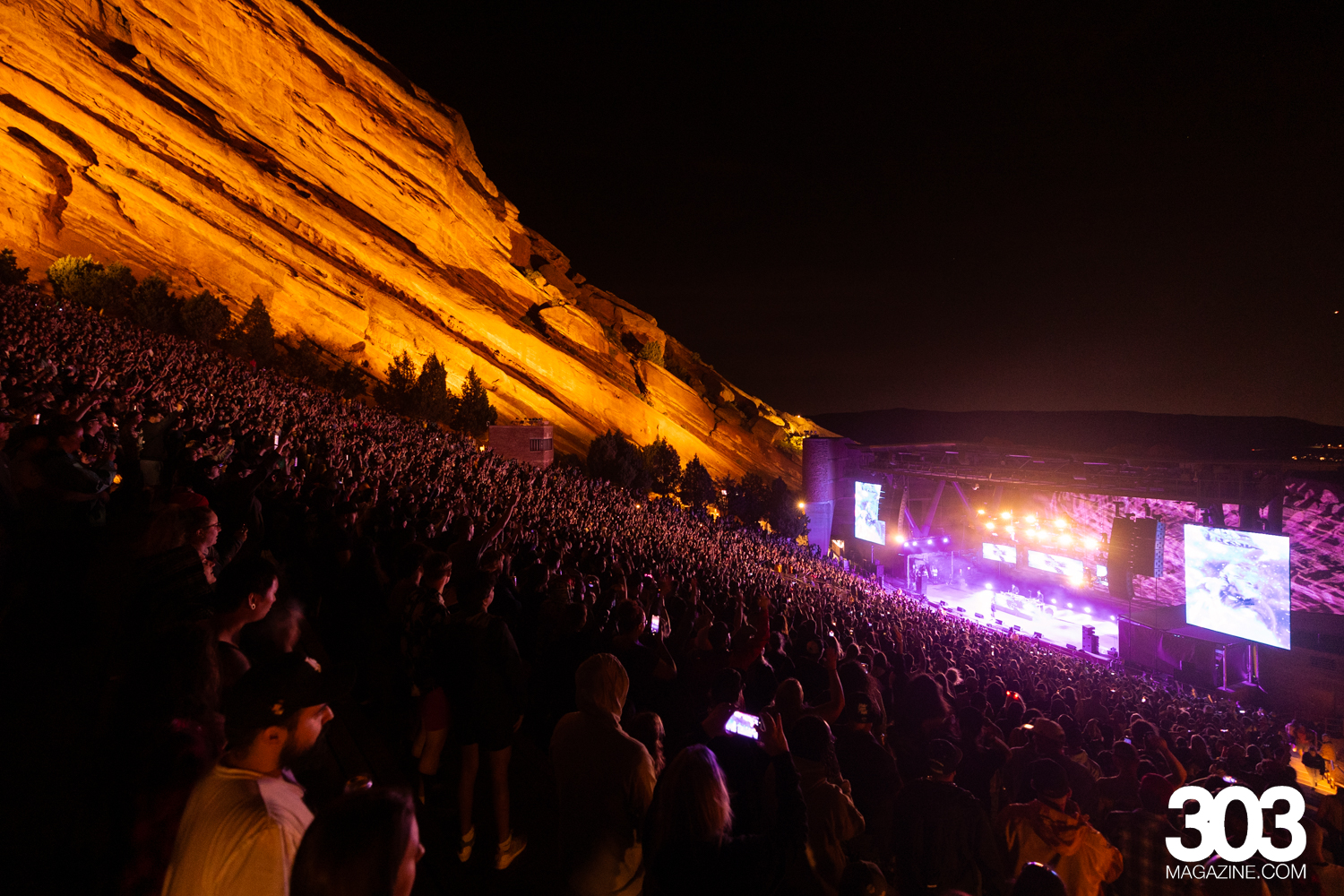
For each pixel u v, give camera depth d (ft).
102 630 17.98
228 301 223.71
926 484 202.90
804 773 14.62
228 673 12.69
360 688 24.41
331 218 266.36
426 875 16.87
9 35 201.46
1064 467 148.05
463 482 84.02
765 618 33.94
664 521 144.36
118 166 215.72
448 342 274.57
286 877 8.22
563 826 13.51
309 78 272.31
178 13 238.48
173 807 9.77
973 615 164.76
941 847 14.75
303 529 30.25
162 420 44.88
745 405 482.69
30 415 24.77
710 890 10.30
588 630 22.74
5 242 191.11
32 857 13.05
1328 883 19.35
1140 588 154.30
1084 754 25.45
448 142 316.40
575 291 444.14
